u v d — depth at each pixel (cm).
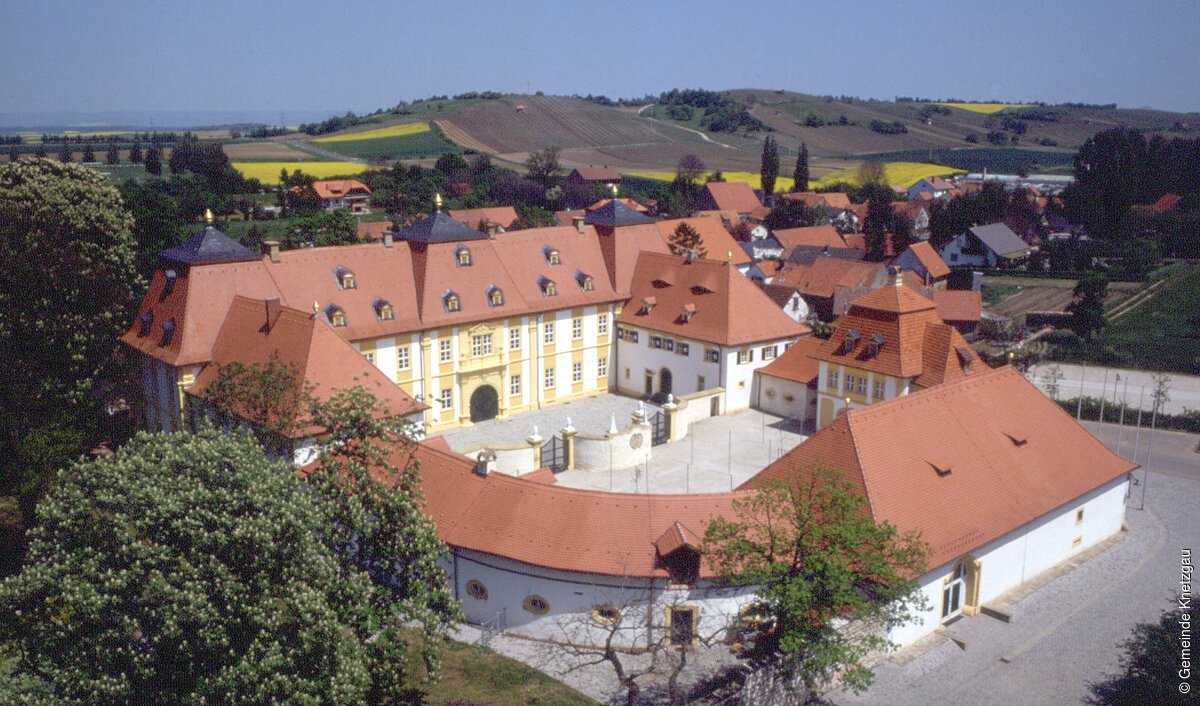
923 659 4400
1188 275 14250
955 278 14388
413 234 8075
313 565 3503
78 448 5775
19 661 3759
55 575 3341
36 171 7094
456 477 4788
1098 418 8206
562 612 4369
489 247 8281
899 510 4584
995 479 5066
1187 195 19750
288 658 3284
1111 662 4403
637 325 8806
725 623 4316
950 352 6981
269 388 5794
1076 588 5125
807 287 12494
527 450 6525
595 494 4466
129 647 3309
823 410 7575
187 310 6762
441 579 3925
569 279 8744
